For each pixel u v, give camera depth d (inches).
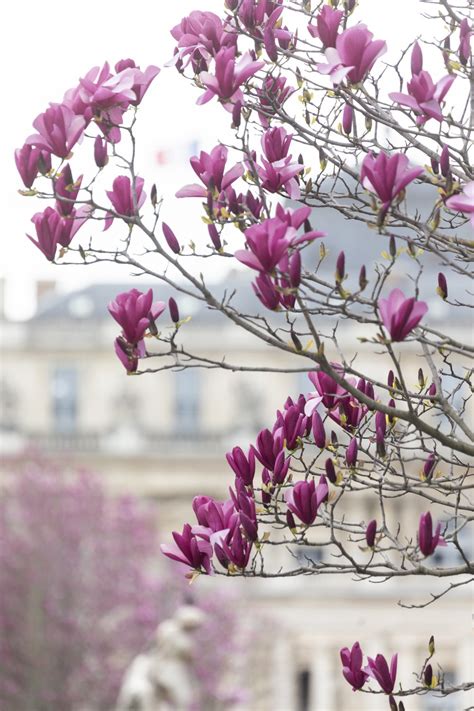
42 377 3690.9
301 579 3408.0
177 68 269.9
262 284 233.3
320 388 262.1
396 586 3437.5
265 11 270.7
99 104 248.7
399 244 2101.4
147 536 2429.9
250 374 3644.2
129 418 3654.0
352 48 245.4
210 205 250.4
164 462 3614.7
